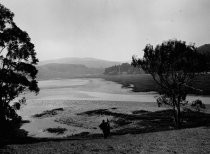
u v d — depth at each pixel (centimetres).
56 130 4053
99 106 6462
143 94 9250
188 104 5862
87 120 4750
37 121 4903
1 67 3266
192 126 3366
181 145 1916
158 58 3366
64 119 4959
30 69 3394
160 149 1830
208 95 7681
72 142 2345
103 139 2478
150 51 3391
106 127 2580
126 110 5584
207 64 3256
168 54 3288
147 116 4712
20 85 3466
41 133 3872
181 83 3384
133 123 4238
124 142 2186
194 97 7375
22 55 3334
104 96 9225
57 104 7344
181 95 3409
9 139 2917
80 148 2009
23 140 2816
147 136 2455
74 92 11744
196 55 3231
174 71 3409
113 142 2216
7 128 3516
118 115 5012
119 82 17950
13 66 3312
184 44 3262
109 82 19138
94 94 10231
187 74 3406
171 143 2009
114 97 8688
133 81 17838
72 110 6009
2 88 3231
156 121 4216
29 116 5488
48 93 11775
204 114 4653
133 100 7500
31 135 3731
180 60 3272
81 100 8025
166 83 3466
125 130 3703
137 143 2098
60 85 19325
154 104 6309
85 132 3781
